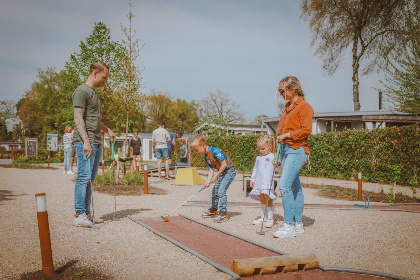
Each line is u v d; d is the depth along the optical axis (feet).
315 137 49.75
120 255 11.52
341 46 90.74
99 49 66.69
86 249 12.07
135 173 38.60
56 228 15.06
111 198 24.99
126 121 41.57
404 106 40.63
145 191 27.76
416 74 38.86
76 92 15.33
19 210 19.30
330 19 89.76
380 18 81.56
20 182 35.04
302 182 40.60
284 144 15.01
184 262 10.89
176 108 242.58
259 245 12.73
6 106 242.58
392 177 38.29
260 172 16.76
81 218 15.43
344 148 45.06
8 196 24.98
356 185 37.60
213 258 11.30
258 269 9.87
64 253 11.54
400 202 25.58
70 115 78.48
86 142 15.03
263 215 16.99
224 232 14.83
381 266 10.70
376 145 40.42
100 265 10.49
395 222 17.44
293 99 14.90
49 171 52.85
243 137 62.85
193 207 21.79
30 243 12.58
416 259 11.42
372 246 12.98
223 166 17.54
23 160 78.59
